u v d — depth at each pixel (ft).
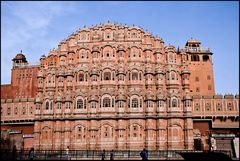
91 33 304.71
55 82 294.87
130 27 304.09
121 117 273.33
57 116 280.72
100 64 291.79
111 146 270.05
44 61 304.09
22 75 322.96
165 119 275.39
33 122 291.79
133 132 272.10
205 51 310.24
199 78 303.48
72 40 305.53
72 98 285.02
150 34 304.50
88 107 280.10
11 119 296.30
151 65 292.20
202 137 275.80
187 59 308.19
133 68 287.69
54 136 278.46
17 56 337.72
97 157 213.46
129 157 208.74
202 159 198.08
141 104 278.05
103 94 279.69
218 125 281.33
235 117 281.95
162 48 298.97
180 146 268.82
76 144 273.33
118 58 293.43
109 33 302.45
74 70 294.05
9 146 280.10
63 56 300.61
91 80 288.10
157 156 212.84
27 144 284.20
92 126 274.36
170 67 290.15
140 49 295.89
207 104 284.82
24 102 298.56
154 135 272.92
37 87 302.86
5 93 320.50
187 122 272.72
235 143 256.93
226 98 286.46
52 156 197.47
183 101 279.90
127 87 286.05
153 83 287.89
